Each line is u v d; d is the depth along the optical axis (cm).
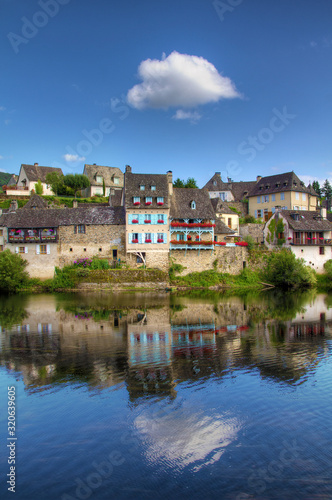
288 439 1165
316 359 1883
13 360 1897
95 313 3180
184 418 1288
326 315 3083
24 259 5041
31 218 5153
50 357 1941
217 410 1343
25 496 942
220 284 5088
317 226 5666
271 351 2020
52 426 1252
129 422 1270
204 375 1666
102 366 1794
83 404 1397
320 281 5512
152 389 1522
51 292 4606
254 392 1488
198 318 2956
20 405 1395
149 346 2130
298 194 6825
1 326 2664
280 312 3238
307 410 1339
